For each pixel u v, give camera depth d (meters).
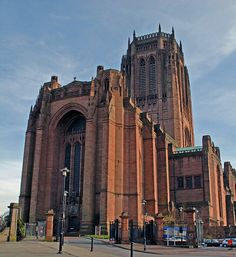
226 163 111.38
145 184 78.00
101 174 67.56
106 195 64.75
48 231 52.25
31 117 81.62
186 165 87.75
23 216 73.75
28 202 75.62
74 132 80.81
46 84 84.81
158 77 124.56
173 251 40.81
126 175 70.81
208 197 82.88
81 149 78.62
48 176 76.62
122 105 74.19
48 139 79.25
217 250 45.19
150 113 121.19
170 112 118.50
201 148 93.88
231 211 100.25
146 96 124.25
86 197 66.44
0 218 51.78
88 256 29.08
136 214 67.88
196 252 39.72
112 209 65.62
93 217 66.25
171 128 116.75
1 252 29.16
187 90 138.25
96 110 73.06
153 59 128.38
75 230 71.38
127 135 73.31
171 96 120.12
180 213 73.25
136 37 134.62
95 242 51.38
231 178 113.31
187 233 52.47
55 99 81.19
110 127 69.81
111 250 39.31
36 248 35.00
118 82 75.56
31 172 77.94
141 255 33.62
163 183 83.56
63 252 31.72
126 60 133.50
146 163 79.25
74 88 79.38
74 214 72.44
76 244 46.34
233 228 74.06
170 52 126.19
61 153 80.44
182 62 136.12
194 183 85.56
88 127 71.12
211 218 81.81
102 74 76.12
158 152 86.31
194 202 83.19
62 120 80.88
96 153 70.62
